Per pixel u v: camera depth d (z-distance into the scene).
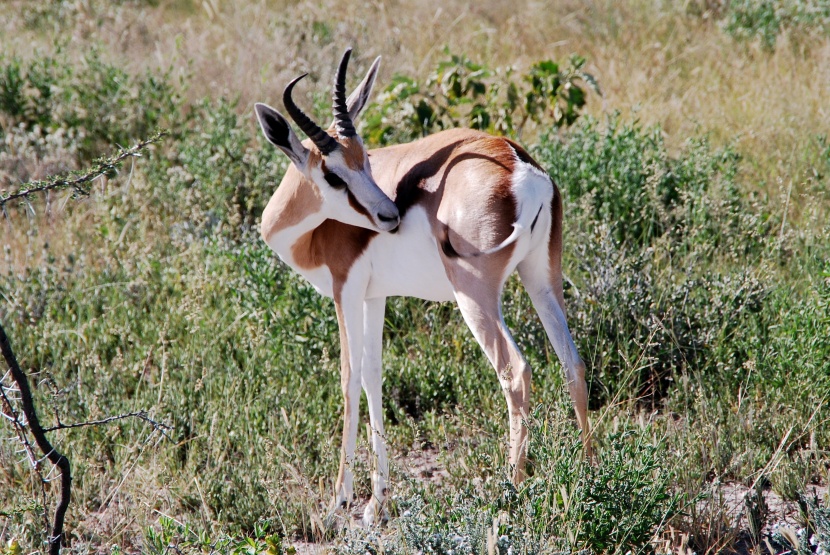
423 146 15.95
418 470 16.94
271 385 18.50
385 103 29.14
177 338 21.09
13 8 49.22
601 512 13.02
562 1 44.50
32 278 22.83
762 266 20.14
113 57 38.84
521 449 14.05
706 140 26.98
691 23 41.41
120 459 16.91
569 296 20.33
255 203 26.09
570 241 22.77
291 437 17.03
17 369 12.07
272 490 15.01
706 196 23.69
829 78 32.34
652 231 24.02
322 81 36.22
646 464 13.39
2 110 32.75
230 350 20.25
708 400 17.34
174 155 29.47
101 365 20.05
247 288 21.11
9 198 12.18
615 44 39.97
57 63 34.91
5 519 15.12
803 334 17.67
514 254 14.30
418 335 20.91
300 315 20.28
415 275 15.68
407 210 15.38
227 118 29.16
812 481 15.32
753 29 38.88
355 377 16.28
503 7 45.44
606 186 24.34
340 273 16.28
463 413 17.20
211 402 17.91
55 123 31.80
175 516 15.92
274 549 12.91
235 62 38.75
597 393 18.72
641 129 28.91
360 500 16.59
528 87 34.91
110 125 31.36
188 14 50.84
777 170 26.81
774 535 13.29
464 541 12.18
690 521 14.11
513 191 14.19
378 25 43.78
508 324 19.86
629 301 19.38
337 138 15.46
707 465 15.67
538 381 18.50
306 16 42.88
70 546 14.97
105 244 24.97
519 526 12.58
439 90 31.38
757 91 32.34
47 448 12.38
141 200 26.58
